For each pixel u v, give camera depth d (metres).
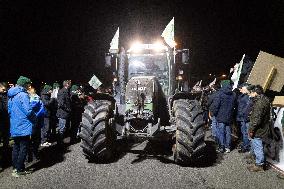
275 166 6.41
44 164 7.00
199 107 6.70
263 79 6.27
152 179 5.78
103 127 6.71
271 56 6.22
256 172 6.17
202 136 6.31
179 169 6.41
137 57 8.27
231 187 5.31
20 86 6.18
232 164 6.78
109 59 8.23
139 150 8.09
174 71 8.20
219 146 7.99
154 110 6.87
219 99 7.85
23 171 6.29
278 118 6.38
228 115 7.83
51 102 9.16
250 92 6.80
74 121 9.65
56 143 9.46
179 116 6.46
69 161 7.21
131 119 6.79
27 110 5.96
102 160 7.05
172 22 8.11
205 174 6.06
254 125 6.11
